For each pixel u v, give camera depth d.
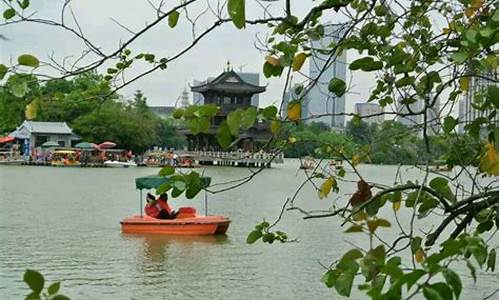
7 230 28.61
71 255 22.72
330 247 23.66
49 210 37.25
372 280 3.15
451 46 5.15
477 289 10.05
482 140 4.62
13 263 21.00
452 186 4.68
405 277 2.59
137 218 28.52
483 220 4.41
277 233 5.45
